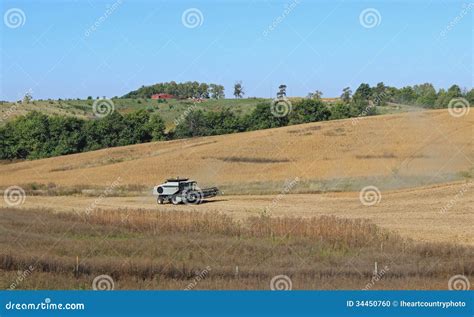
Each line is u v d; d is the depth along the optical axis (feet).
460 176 195.52
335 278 80.07
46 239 102.42
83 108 460.14
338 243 100.37
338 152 240.32
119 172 243.60
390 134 258.98
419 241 107.55
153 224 116.16
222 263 86.58
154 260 85.76
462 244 106.11
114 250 93.91
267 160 240.32
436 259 90.53
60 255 90.58
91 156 289.53
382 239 103.96
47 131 329.52
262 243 99.60
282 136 275.59
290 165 229.86
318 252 94.22
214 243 98.84
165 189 174.60
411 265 85.20
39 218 126.93
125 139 329.93
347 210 153.58
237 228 111.34
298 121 335.47
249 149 258.57
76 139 326.85
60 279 79.51
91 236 107.76
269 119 337.11
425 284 78.07
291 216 140.56
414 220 136.56
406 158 222.48
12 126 332.19
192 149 272.51
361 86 363.15
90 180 232.53
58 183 230.89
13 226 116.06
